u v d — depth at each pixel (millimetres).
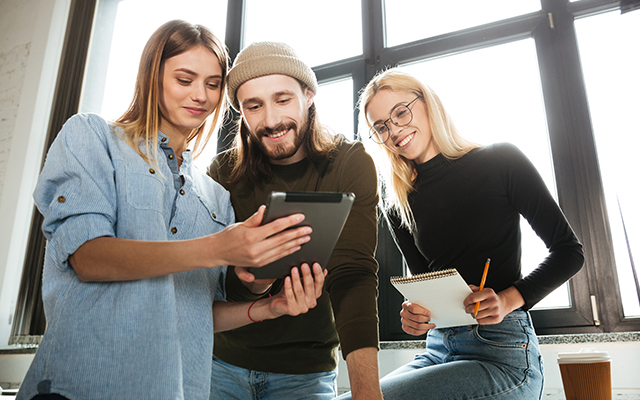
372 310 994
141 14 3562
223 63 1021
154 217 813
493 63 2371
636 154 1880
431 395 1157
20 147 3188
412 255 1695
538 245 2025
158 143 927
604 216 1933
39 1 3580
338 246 1091
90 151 796
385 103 1615
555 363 1732
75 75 3252
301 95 1194
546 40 2238
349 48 2793
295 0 3064
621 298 1852
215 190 1081
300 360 1238
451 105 2375
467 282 1441
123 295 746
